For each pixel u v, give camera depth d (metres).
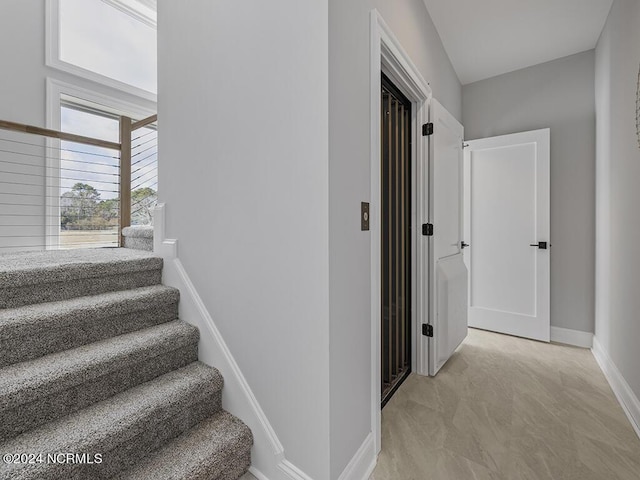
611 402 1.84
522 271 2.91
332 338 1.09
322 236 1.07
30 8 2.79
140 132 3.69
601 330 2.41
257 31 1.26
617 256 2.03
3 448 0.96
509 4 2.14
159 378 1.38
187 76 1.59
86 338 1.36
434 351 2.15
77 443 0.99
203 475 1.12
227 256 1.42
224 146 1.41
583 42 2.58
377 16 1.38
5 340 1.15
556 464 1.35
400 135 2.23
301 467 1.16
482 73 3.08
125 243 2.55
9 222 2.71
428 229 2.16
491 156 3.06
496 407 1.79
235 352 1.39
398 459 1.39
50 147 2.90
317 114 1.07
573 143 2.76
